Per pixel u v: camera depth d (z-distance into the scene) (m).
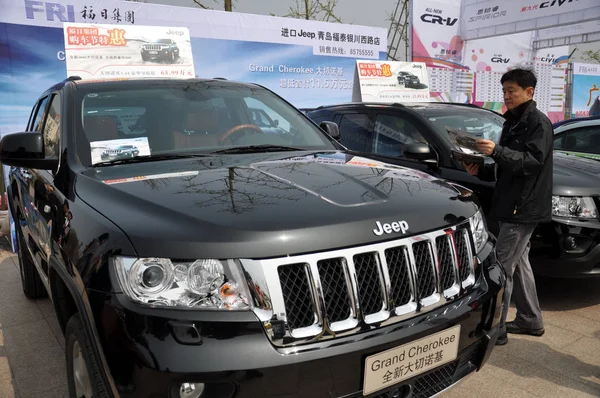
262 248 1.67
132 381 1.60
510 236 3.14
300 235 1.72
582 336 3.53
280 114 3.45
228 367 1.57
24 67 7.14
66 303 2.30
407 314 1.89
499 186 3.15
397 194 2.13
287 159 2.70
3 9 6.90
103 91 3.00
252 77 9.07
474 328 2.12
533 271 3.79
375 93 10.10
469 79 12.09
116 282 1.68
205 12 8.41
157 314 1.61
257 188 2.08
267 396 1.62
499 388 2.86
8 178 4.30
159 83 3.22
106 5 7.59
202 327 1.60
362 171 2.46
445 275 2.07
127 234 1.74
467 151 4.05
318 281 1.71
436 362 1.97
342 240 1.77
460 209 2.22
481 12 11.16
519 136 3.06
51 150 2.94
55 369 3.10
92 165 2.53
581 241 3.64
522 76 3.01
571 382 2.92
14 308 4.07
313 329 1.70
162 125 2.89
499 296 2.25
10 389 2.88
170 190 2.05
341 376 1.71
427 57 11.32
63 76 7.46
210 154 2.79
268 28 9.06
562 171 3.99
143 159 2.65
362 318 1.78
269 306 1.65
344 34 10.01
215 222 1.74
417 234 1.96
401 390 1.94
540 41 12.97
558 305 4.12
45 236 2.57
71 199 2.21
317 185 2.15
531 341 3.45
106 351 1.65
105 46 7.19
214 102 3.19
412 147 3.88
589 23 11.84
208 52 8.55
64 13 7.32
